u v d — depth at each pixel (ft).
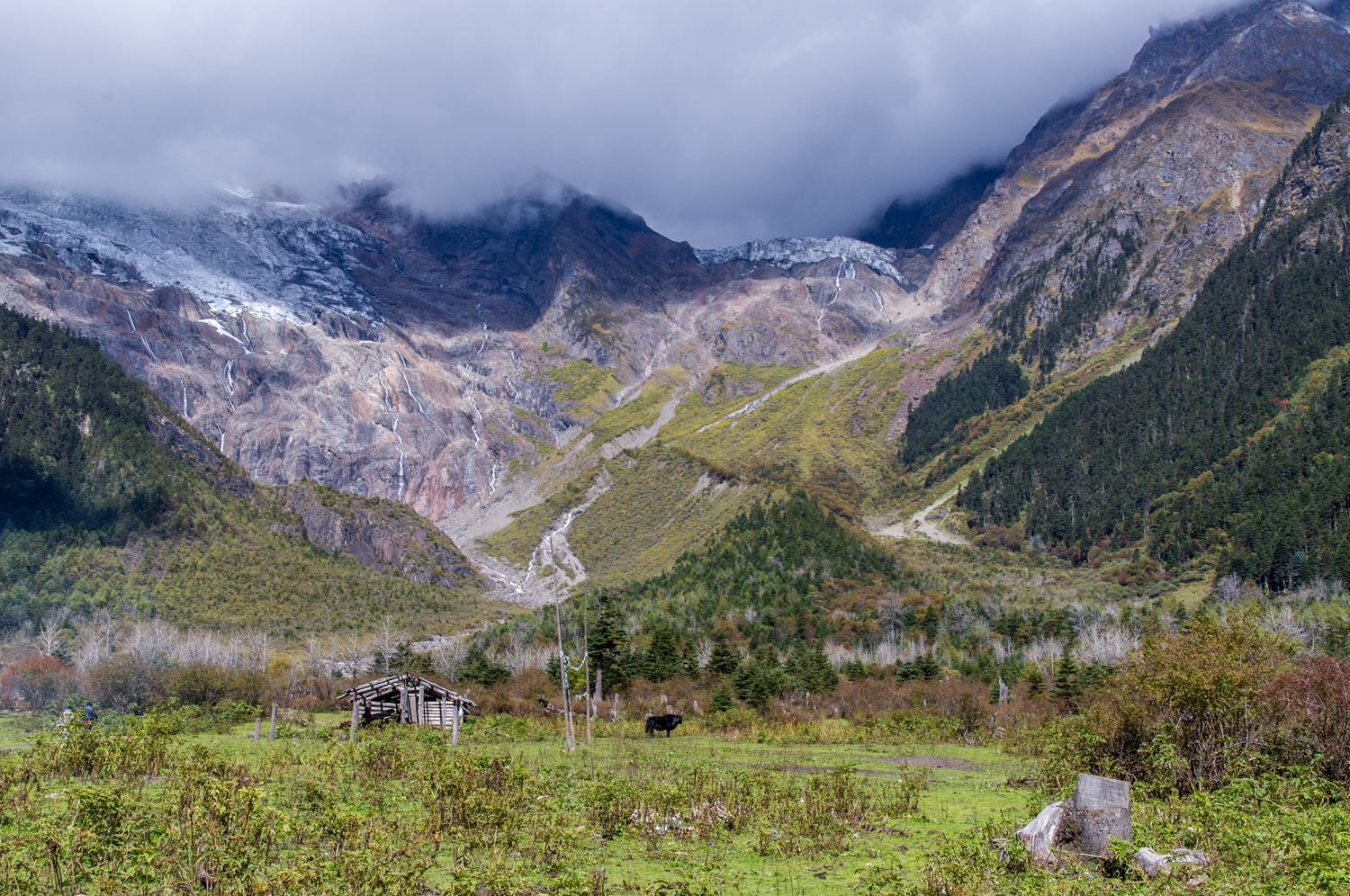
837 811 76.48
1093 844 56.80
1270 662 78.84
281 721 180.75
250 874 49.52
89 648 306.55
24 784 75.51
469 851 59.62
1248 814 62.90
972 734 169.58
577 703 228.84
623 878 56.18
